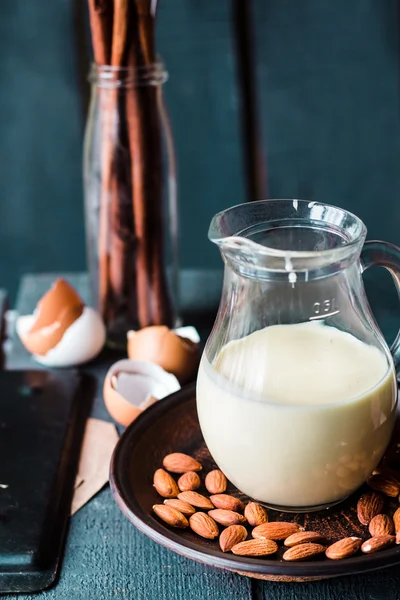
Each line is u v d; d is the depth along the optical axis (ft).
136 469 2.35
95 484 2.43
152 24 2.77
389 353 2.26
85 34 5.07
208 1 5.01
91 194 2.93
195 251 5.68
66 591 2.16
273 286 2.16
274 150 5.41
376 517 2.20
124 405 2.59
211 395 2.20
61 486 2.41
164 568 2.20
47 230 5.59
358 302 2.22
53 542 2.27
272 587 2.15
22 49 5.09
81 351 2.89
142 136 2.83
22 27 5.04
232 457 2.18
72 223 5.57
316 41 5.13
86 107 5.24
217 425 2.19
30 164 5.39
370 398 2.14
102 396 2.78
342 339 2.20
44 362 2.94
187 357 2.77
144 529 2.14
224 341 2.21
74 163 5.40
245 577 2.17
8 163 5.38
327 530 2.20
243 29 5.11
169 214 2.96
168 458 2.38
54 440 2.53
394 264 2.23
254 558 2.09
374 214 5.59
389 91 5.24
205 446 2.46
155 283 2.98
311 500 2.20
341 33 5.11
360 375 2.16
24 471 2.43
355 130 5.35
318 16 5.06
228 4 5.02
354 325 2.21
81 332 2.88
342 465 2.15
